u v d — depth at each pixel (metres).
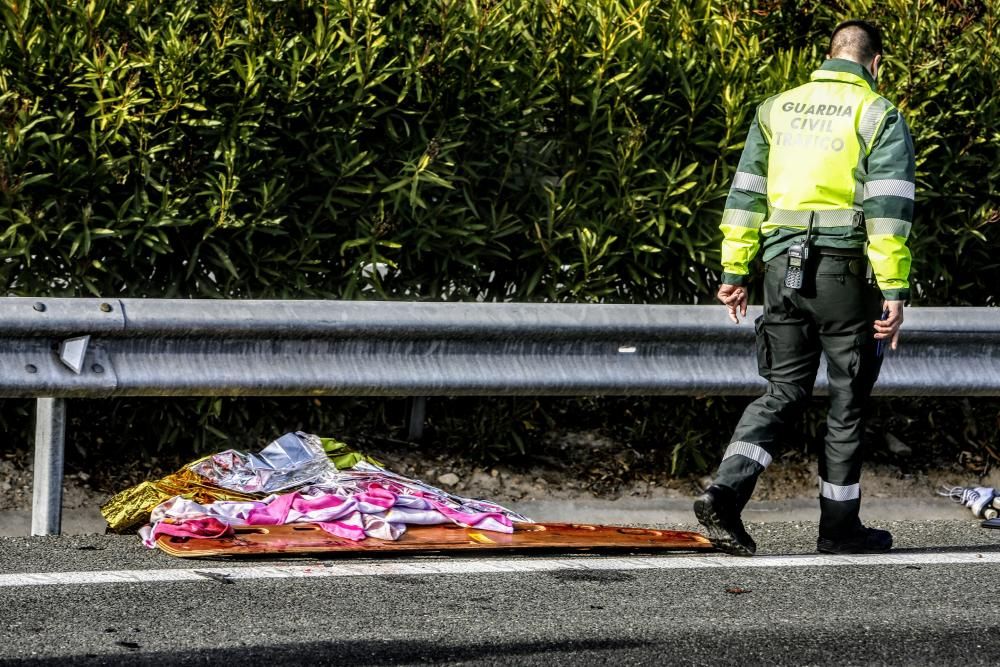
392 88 16.83
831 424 14.93
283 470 15.34
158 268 16.56
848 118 14.31
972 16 18.36
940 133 18.28
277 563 13.52
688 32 18.48
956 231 18.56
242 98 16.02
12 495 15.54
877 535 15.09
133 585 12.62
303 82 16.39
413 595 12.64
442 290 17.75
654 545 14.72
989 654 11.66
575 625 11.94
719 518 14.39
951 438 19.34
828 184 14.34
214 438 16.98
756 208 14.83
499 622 11.94
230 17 16.48
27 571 12.99
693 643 11.59
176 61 15.66
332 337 15.04
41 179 15.43
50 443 14.47
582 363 15.95
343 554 13.93
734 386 16.39
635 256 17.55
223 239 16.42
